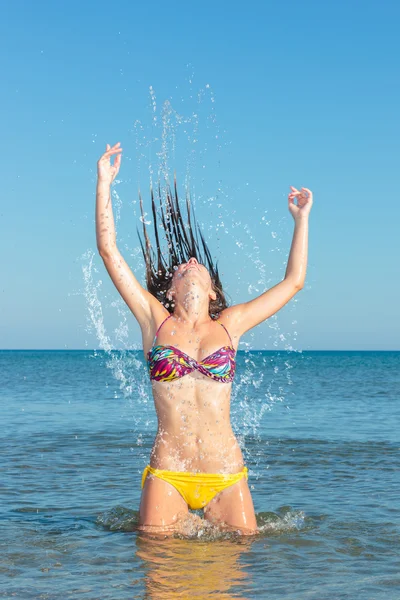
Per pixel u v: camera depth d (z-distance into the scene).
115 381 37.72
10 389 30.39
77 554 5.29
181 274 6.02
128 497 7.67
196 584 4.58
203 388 5.65
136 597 4.33
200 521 5.76
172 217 6.55
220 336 5.80
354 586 4.58
